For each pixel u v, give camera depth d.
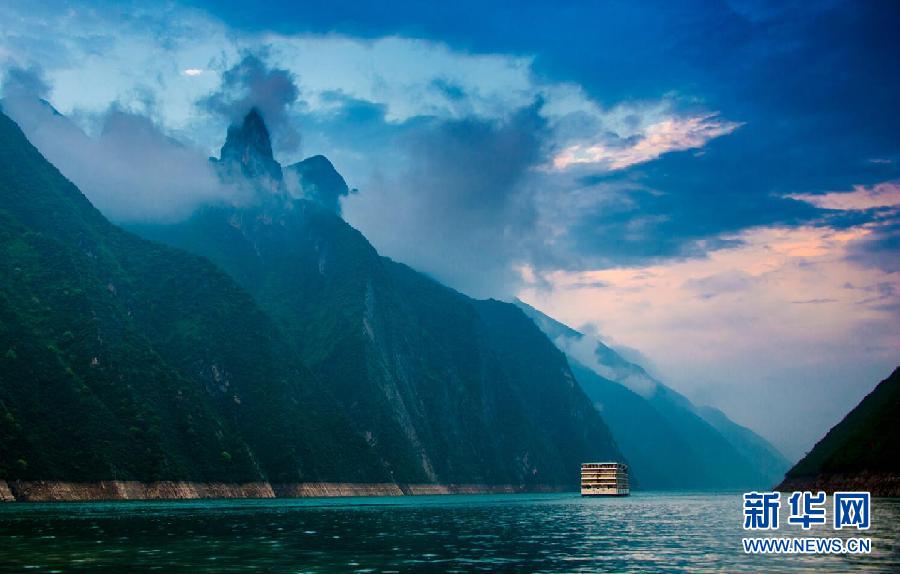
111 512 169.12
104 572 75.06
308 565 81.69
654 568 81.31
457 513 197.88
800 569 80.62
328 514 181.12
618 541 113.38
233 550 94.81
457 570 79.06
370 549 98.25
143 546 97.62
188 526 131.25
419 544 105.88
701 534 126.44
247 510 192.12
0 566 78.81
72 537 107.06
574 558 90.12
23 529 119.12
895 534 117.56
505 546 104.31
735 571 78.94
